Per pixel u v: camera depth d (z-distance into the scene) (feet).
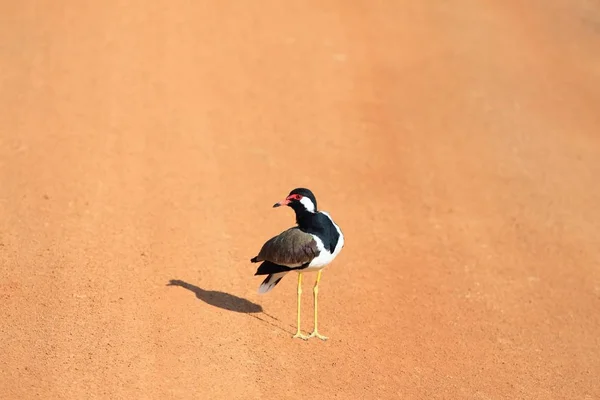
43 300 44.60
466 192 64.95
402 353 43.62
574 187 67.05
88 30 86.84
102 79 77.51
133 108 72.95
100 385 37.96
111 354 40.42
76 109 71.67
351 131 72.95
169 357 40.65
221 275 49.49
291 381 39.86
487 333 46.85
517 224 60.95
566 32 96.43
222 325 43.96
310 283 49.98
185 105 74.54
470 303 49.98
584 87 84.58
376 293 49.70
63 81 76.33
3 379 37.52
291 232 40.86
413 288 50.93
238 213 58.23
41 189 58.34
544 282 53.47
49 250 50.29
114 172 62.18
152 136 68.59
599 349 46.52
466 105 79.05
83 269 48.34
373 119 75.31
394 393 39.93
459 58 87.81
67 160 63.10
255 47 86.48
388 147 70.90
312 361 41.75
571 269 55.42
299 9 96.07
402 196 63.57
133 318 43.73
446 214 61.46
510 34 94.32
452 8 99.81
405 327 46.34
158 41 85.97
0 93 72.74
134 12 92.02
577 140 74.74
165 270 49.37
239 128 71.61
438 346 44.86
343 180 65.00
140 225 54.85
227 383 39.14
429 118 76.38
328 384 39.96
